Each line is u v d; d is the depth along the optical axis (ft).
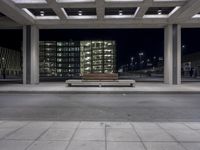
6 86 87.56
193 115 35.09
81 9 88.89
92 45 456.45
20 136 22.53
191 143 20.42
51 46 459.73
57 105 45.01
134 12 93.76
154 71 348.38
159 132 24.09
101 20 99.96
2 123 28.37
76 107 42.63
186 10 80.84
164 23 101.60
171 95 62.54
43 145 19.80
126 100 52.13
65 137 22.22
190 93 66.39
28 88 77.51
